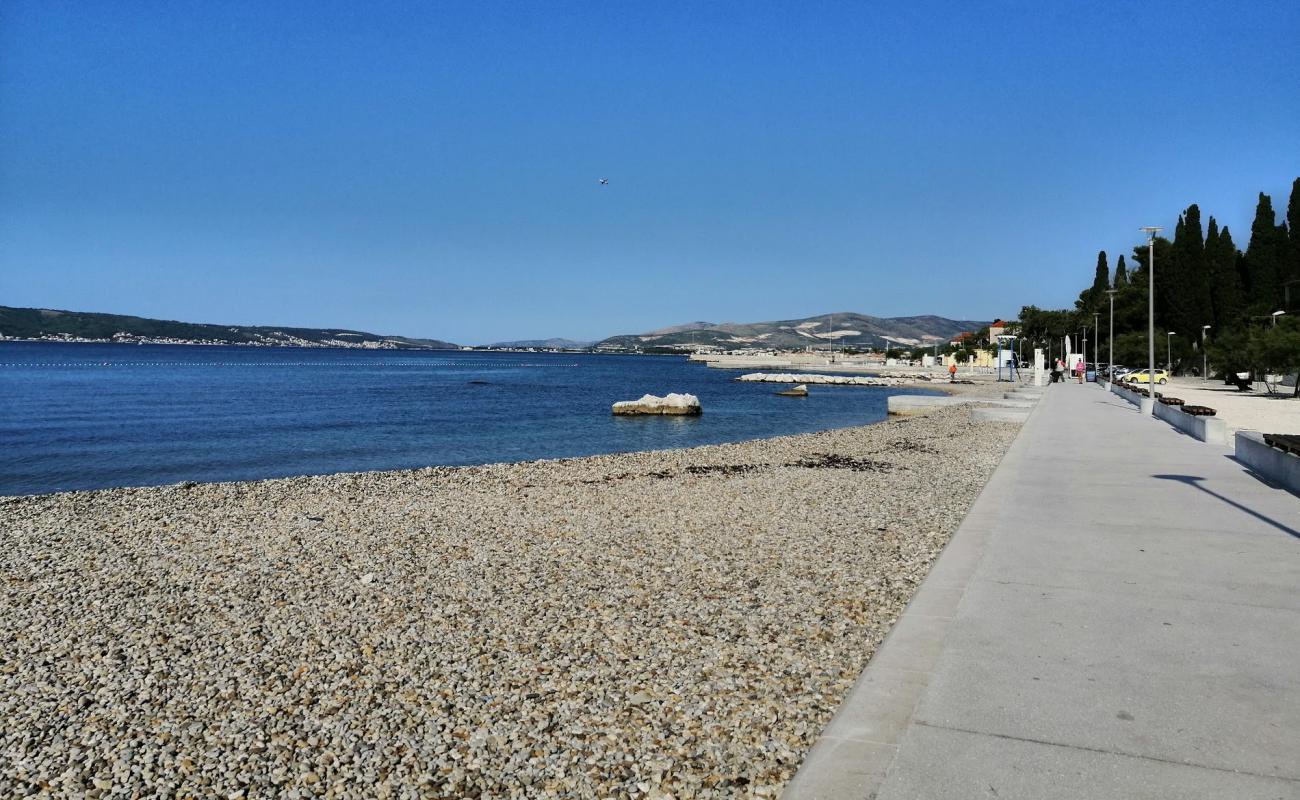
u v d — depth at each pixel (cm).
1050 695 468
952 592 679
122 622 752
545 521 1229
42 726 529
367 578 875
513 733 493
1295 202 6756
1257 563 771
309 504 1489
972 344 17625
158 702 562
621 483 1691
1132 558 795
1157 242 8862
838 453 2236
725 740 471
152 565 988
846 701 470
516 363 19625
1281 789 363
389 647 658
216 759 477
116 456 2694
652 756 456
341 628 713
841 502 1350
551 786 430
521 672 592
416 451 2892
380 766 461
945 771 386
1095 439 2045
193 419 4081
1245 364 5397
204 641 690
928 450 2238
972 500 1344
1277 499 1136
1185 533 911
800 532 1090
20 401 5138
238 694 572
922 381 9350
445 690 563
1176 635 566
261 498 1584
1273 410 3372
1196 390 5225
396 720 520
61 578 931
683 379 10594
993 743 412
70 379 8006
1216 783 369
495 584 848
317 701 556
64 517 1373
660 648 631
